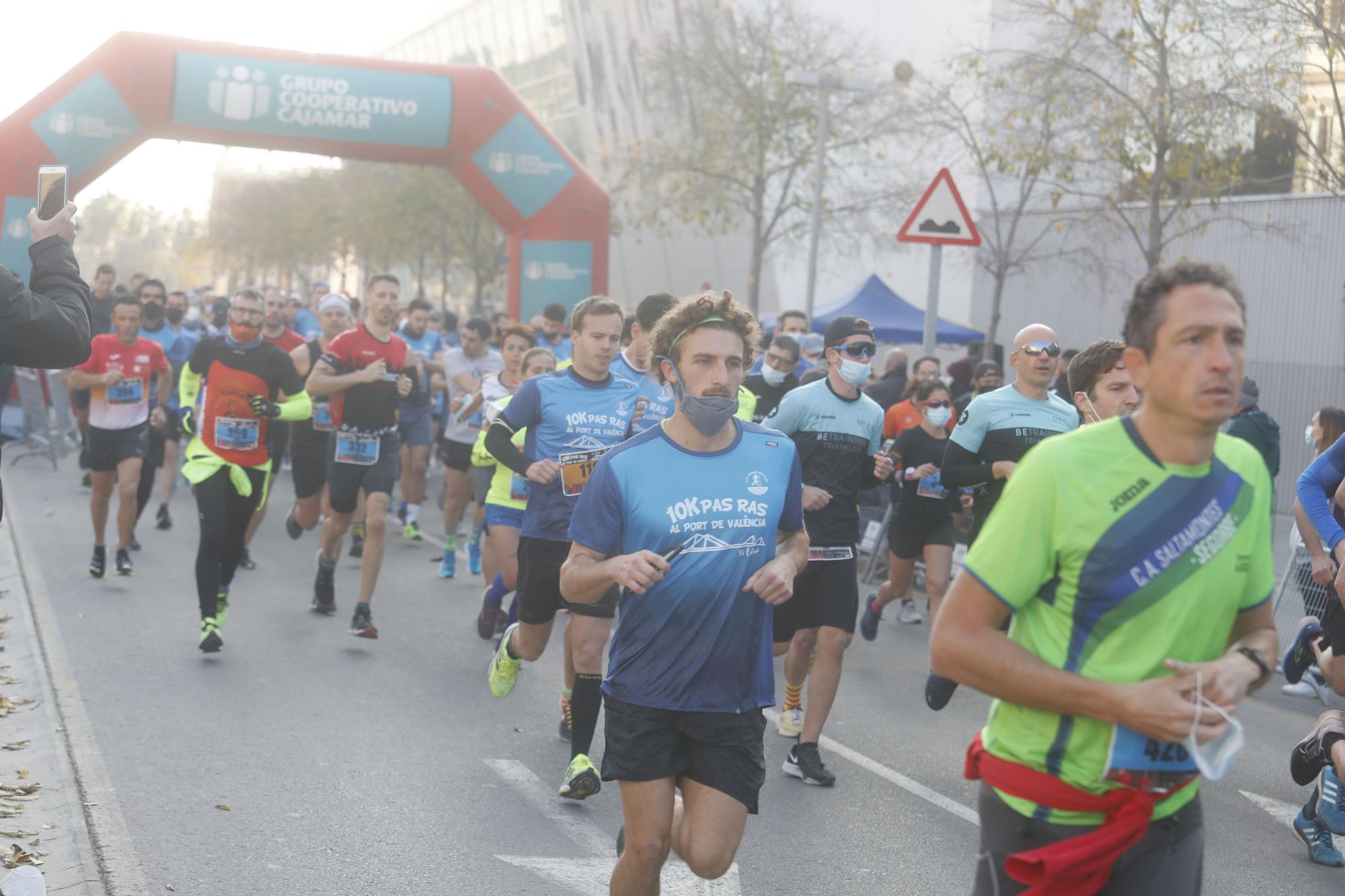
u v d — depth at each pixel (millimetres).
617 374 6695
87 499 14266
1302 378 21531
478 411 10383
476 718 6859
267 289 11430
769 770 6258
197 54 18562
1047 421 6410
